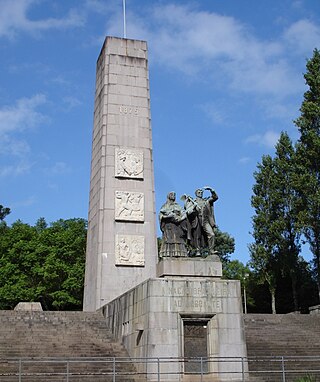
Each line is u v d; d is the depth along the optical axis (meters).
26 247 56.53
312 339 29.25
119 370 23.66
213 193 26.84
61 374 21.48
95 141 40.38
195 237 26.33
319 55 46.56
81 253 57.16
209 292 23.88
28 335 27.17
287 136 52.06
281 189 51.09
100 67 41.38
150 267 36.41
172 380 22.47
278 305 57.94
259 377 23.58
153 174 38.44
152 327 22.95
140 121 39.12
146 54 40.72
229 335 23.56
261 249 50.66
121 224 36.81
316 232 44.91
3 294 53.84
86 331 28.77
